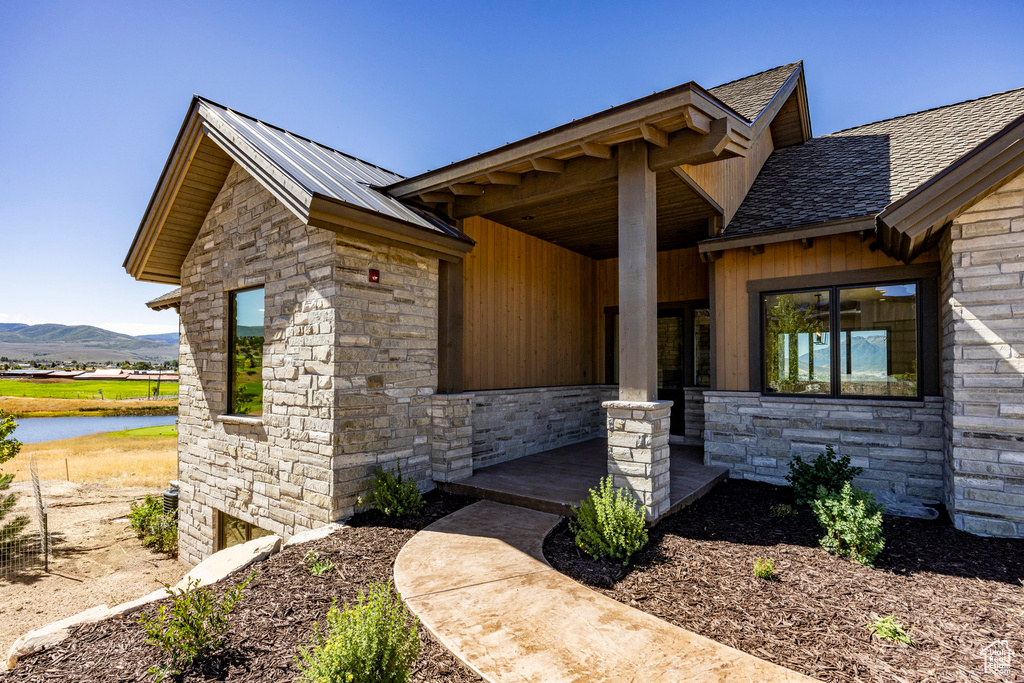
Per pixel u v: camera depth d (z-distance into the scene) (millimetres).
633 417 4801
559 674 2568
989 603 3316
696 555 4148
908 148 7898
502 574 3797
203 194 7250
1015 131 4105
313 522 5391
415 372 6133
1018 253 4441
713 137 4602
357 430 5387
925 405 5828
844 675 2541
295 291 5754
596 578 3764
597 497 4504
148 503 8859
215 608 3361
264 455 6172
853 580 3664
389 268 5824
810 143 9859
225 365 7027
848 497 4316
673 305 9508
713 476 6551
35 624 5477
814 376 6699
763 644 2854
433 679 2584
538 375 8773
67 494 11484
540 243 8906
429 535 4625
